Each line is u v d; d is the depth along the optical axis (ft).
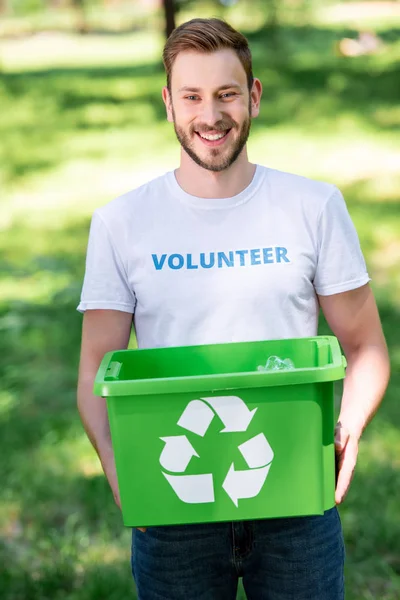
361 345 8.07
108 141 46.47
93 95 58.95
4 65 80.02
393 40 32.12
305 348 7.41
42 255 28.50
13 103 58.59
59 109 55.62
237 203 7.73
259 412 6.72
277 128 45.73
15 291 25.32
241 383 6.60
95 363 8.02
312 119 47.09
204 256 7.70
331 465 7.00
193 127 7.51
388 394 17.54
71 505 14.70
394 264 25.53
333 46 33.30
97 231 7.91
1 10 138.10
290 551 7.58
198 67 7.39
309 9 55.06
